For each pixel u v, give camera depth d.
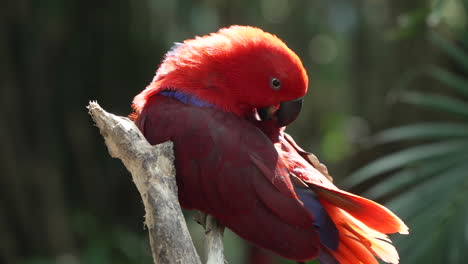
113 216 12.76
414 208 7.70
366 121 12.12
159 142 5.74
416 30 9.26
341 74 19.02
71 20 11.88
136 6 12.07
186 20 12.02
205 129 5.67
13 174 11.62
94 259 11.38
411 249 7.47
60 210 12.00
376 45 11.98
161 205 5.02
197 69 5.99
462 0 9.83
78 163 12.47
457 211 7.51
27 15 11.55
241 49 6.00
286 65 6.00
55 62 12.04
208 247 5.84
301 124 20.41
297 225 5.54
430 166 8.01
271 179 5.56
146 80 12.49
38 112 11.91
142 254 11.91
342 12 11.67
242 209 5.64
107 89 12.43
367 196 10.58
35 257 11.66
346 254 5.71
